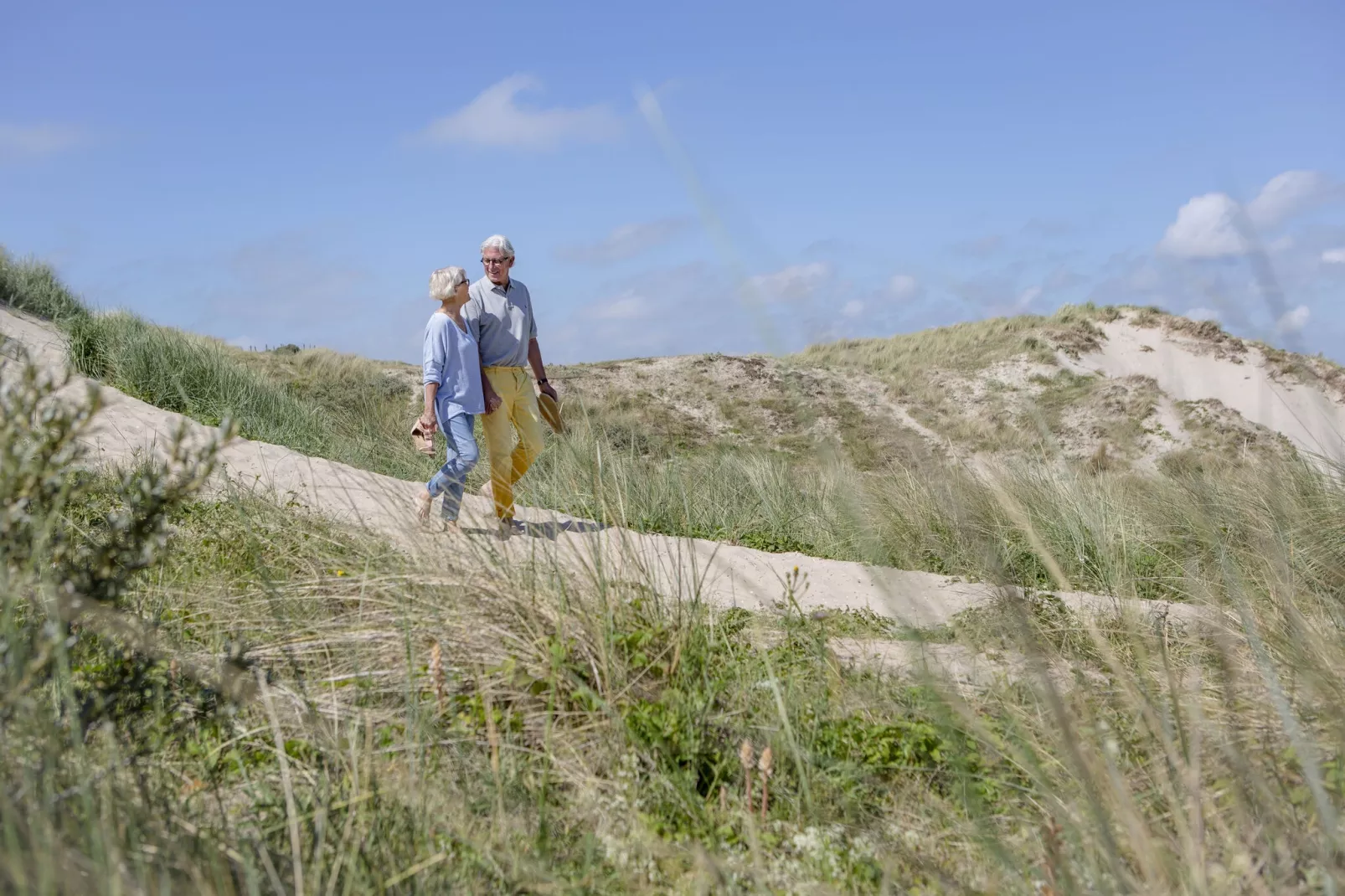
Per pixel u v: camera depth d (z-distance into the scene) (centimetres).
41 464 269
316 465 799
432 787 275
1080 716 307
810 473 1042
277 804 260
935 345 2697
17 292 1317
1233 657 357
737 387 2594
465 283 634
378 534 462
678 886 252
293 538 480
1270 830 229
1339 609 399
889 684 378
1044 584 572
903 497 612
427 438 629
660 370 2670
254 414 1065
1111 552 593
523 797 287
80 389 865
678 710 325
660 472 889
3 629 248
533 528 447
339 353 2128
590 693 324
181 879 207
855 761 317
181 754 288
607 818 281
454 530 440
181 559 445
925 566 557
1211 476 592
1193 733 260
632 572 413
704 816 287
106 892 182
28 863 182
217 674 320
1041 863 238
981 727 294
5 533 265
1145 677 300
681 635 370
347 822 243
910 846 270
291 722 318
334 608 402
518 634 369
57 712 267
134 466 555
